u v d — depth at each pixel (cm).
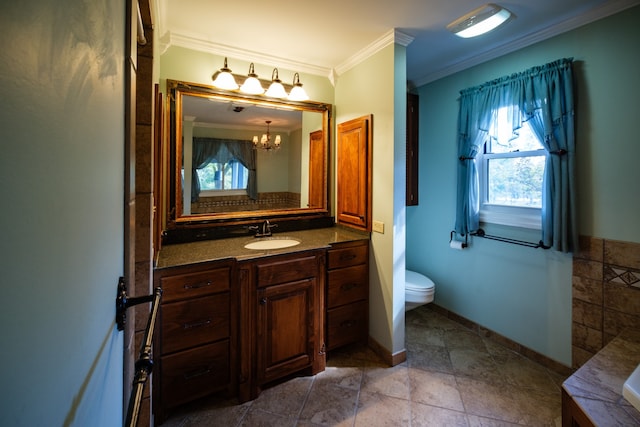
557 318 211
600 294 190
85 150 45
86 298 46
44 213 33
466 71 266
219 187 237
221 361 182
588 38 191
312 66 264
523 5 183
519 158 233
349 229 268
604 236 187
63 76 37
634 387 114
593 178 191
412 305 259
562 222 196
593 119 190
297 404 182
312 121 271
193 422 169
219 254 189
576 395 124
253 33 215
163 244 214
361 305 239
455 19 197
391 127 219
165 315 166
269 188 256
